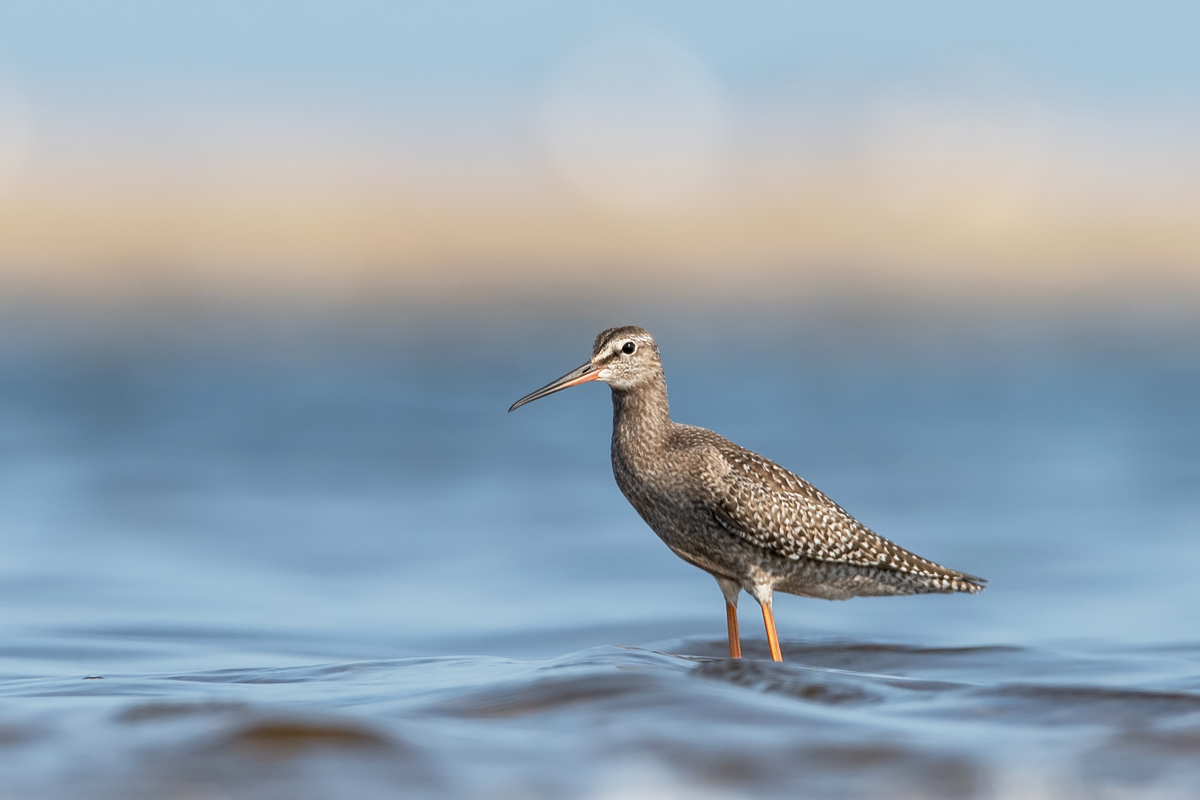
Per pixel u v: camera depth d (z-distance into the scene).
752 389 31.23
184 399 29.72
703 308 45.12
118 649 11.30
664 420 11.66
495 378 33.28
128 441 24.75
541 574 15.32
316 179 60.66
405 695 8.66
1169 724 7.82
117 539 17.02
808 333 40.81
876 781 7.02
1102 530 17.34
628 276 50.03
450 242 53.16
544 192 62.06
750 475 11.23
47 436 25.05
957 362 35.59
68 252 48.53
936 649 11.12
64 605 13.34
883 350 37.78
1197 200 59.38
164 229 51.81
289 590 14.36
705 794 6.85
